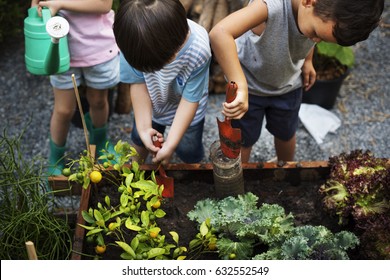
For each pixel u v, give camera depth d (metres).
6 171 1.82
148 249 1.60
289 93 2.13
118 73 2.40
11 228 1.75
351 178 1.70
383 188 1.66
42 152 2.69
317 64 2.88
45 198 1.86
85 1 2.10
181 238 1.73
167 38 1.55
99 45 2.25
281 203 1.83
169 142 1.81
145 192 1.69
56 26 1.93
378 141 2.78
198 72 1.77
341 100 3.00
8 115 2.88
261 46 1.87
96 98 2.42
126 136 2.78
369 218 1.63
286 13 1.75
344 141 2.78
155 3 1.54
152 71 1.63
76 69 2.30
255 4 1.74
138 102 1.91
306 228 1.64
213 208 1.72
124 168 1.73
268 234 1.64
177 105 2.01
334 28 1.54
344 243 1.62
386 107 2.96
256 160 2.68
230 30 1.70
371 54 3.27
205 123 2.85
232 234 1.68
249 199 1.74
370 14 1.51
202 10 2.65
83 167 1.73
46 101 2.96
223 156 1.70
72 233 1.89
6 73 3.11
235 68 1.69
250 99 2.11
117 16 1.57
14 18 3.17
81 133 2.78
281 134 2.27
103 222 1.61
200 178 1.88
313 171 1.87
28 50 2.09
